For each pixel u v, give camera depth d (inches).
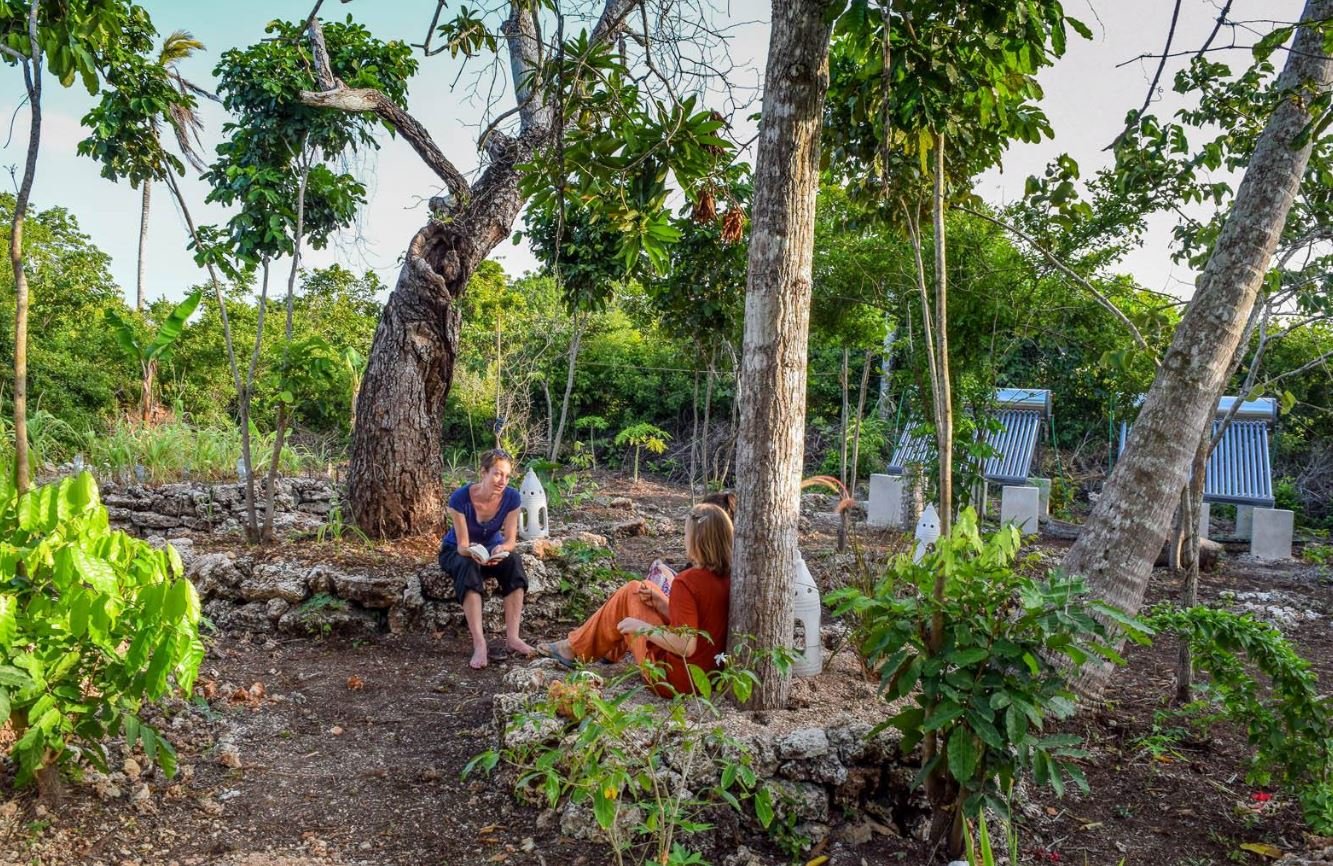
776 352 146.2
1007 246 339.9
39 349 681.0
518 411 754.2
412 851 130.0
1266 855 133.2
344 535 287.3
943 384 126.7
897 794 139.5
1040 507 517.3
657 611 169.5
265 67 301.4
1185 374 179.5
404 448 283.9
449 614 241.3
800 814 132.6
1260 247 177.3
